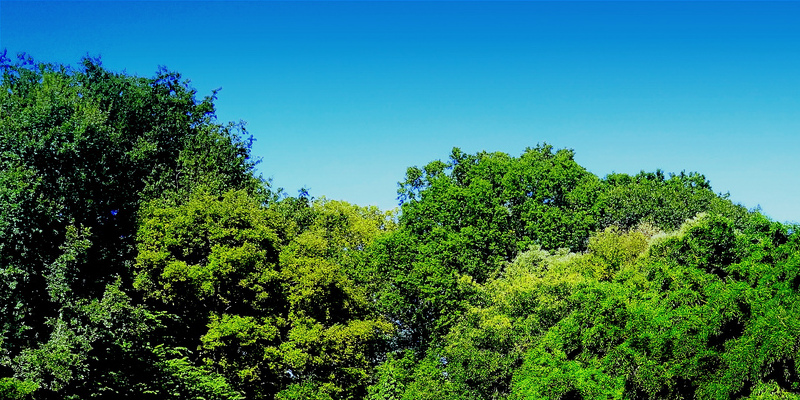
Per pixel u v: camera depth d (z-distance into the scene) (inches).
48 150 996.6
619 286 866.8
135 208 1253.7
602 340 796.6
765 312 696.4
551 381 798.5
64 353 800.3
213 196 1274.6
